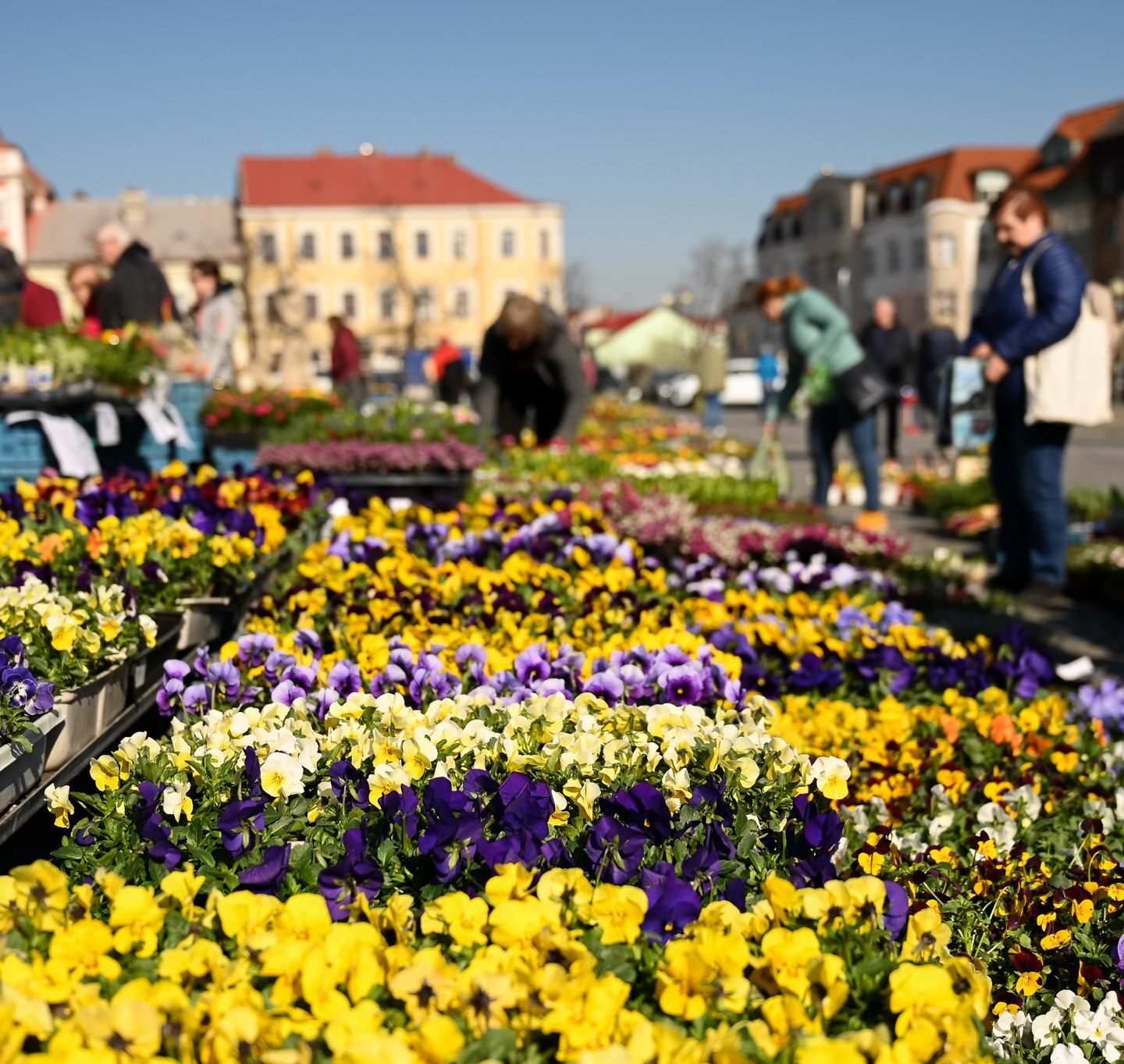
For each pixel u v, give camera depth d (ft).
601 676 12.61
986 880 11.50
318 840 9.36
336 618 16.57
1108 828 13.08
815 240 302.04
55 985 7.13
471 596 17.51
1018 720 15.12
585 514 22.89
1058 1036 9.73
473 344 287.48
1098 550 33.83
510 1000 6.95
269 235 277.03
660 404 205.05
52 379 27.43
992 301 30.55
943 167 267.18
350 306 283.18
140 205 272.31
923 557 37.27
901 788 13.28
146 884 9.28
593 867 8.99
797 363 44.39
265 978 7.48
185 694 12.16
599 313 411.95
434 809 9.11
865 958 7.64
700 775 10.27
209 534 17.39
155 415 32.01
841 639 18.19
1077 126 223.51
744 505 41.96
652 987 7.54
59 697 11.28
